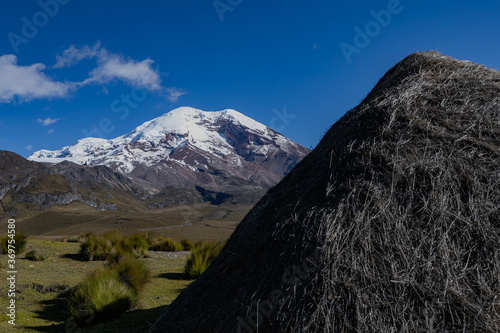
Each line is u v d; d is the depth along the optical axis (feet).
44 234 256.11
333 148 11.58
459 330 7.58
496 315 7.64
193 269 30.89
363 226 9.00
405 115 10.91
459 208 8.97
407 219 9.02
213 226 287.89
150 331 12.06
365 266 8.50
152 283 28.27
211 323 10.32
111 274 22.04
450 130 10.52
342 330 7.95
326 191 10.17
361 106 13.08
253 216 12.42
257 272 10.03
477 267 8.22
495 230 8.55
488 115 10.62
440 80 12.10
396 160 9.92
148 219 320.29
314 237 9.25
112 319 18.45
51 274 30.27
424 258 8.45
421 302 8.01
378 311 7.99
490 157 9.67
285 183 12.51
